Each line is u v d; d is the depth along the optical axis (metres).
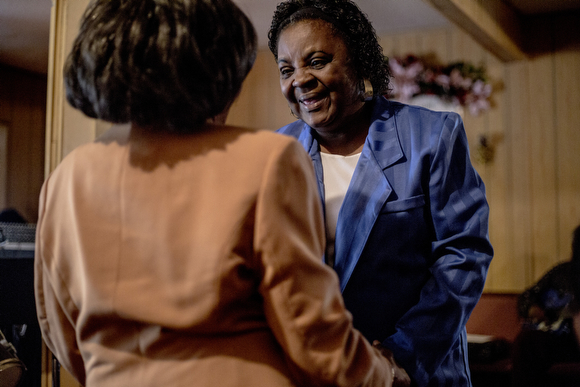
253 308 0.69
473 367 2.52
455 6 3.08
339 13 1.13
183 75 0.66
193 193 0.67
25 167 3.97
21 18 3.42
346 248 1.11
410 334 1.01
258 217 0.65
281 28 1.18
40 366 1.76
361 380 0.69
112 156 0.72
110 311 0.67
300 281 0.65
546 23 4.39
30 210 3.95
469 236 1.08
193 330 0.64
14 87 3.97
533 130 4.41
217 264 0.64
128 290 0.66
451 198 1.11
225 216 0.65
